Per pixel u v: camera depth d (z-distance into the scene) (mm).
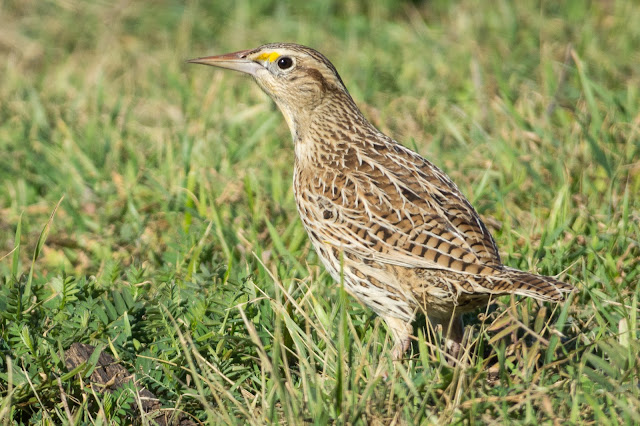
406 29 22219
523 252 12156
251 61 12188
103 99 19297
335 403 8930
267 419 9109
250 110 17625
